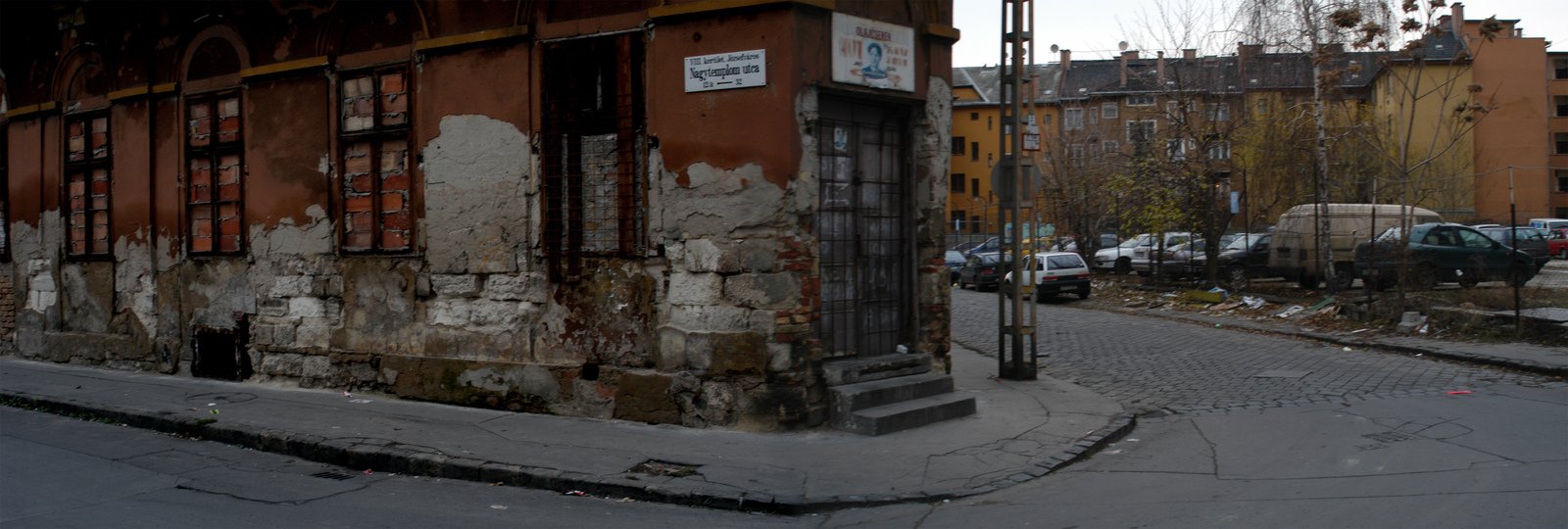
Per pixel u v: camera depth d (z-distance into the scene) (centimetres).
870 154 980
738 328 867
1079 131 4019
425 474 783
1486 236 2197
